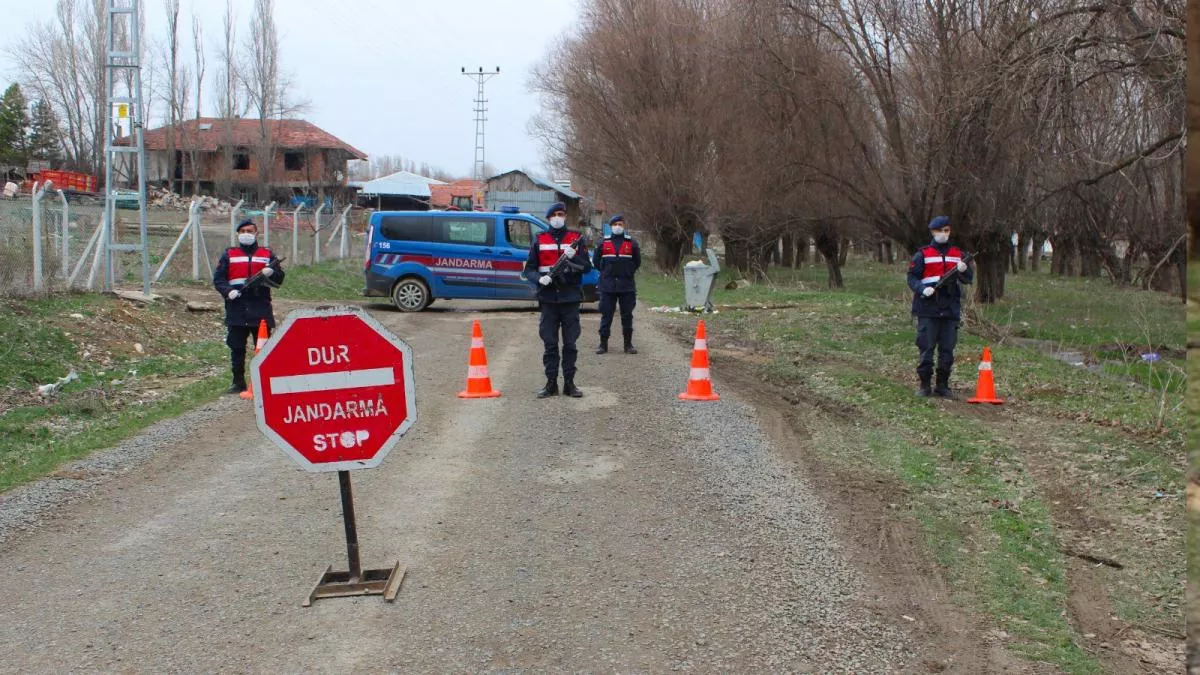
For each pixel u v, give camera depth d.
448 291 18.61
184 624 4.32
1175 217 16.02
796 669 3.94
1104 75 13.28
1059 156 15.53
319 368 4.55
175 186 60.88
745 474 6.79
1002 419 8.77
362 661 3.97
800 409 9.27
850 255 84.25
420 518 5.79
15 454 7.60
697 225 37.25
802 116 25.95
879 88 23.12
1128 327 19.34
